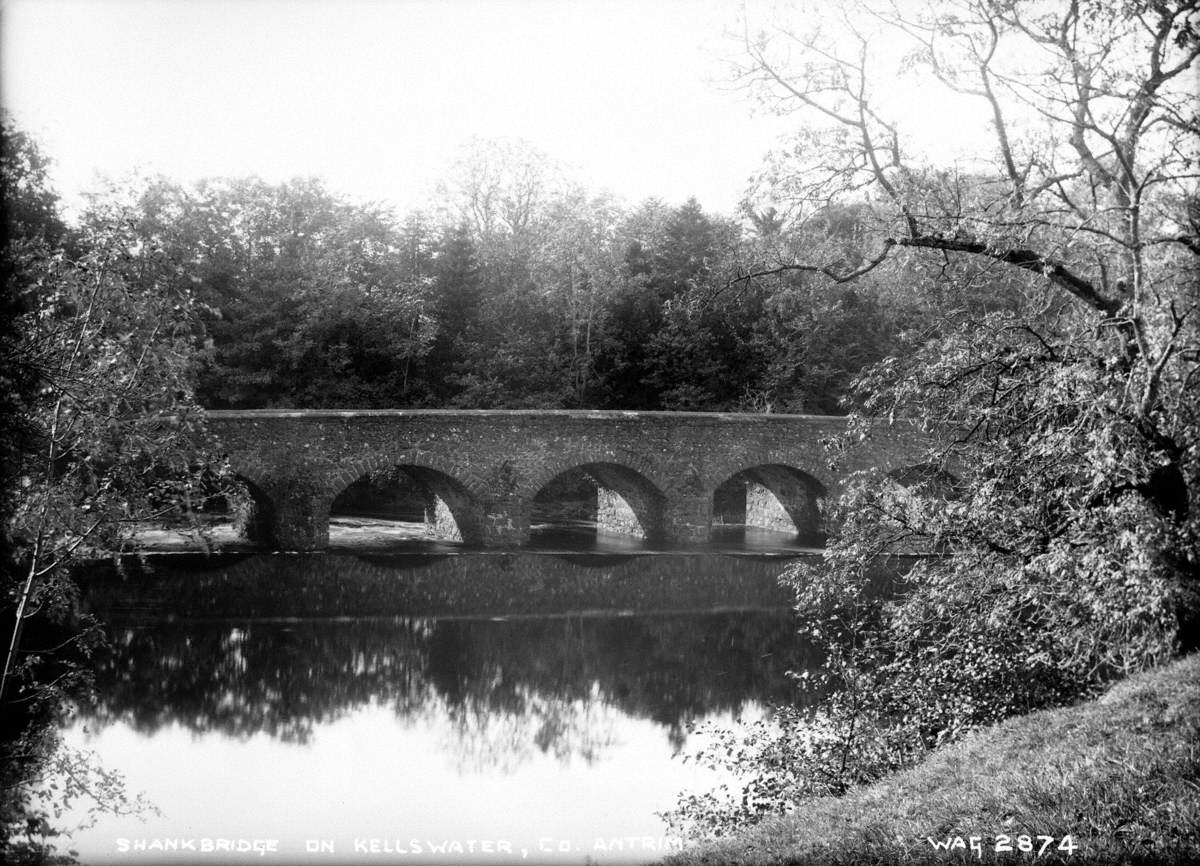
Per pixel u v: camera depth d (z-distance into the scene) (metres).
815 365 45.84
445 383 48.31
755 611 29.02
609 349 48.56
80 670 13.79
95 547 12.23
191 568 29.30
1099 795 7.93
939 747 12.16
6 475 11.55
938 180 13.62
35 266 11.86
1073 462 12.05
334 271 44.91
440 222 52.41
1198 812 7.15
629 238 51.50
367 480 48.31
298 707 18.95
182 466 12.55
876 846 8.27
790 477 41.19
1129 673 12.27
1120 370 11.64
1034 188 12.78
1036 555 12.77
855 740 12.84
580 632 26.25
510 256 50.84
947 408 13.70
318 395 44.34
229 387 43.28
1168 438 11.28
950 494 14.11
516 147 52.62
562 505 50.34
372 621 26.48
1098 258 12.73
